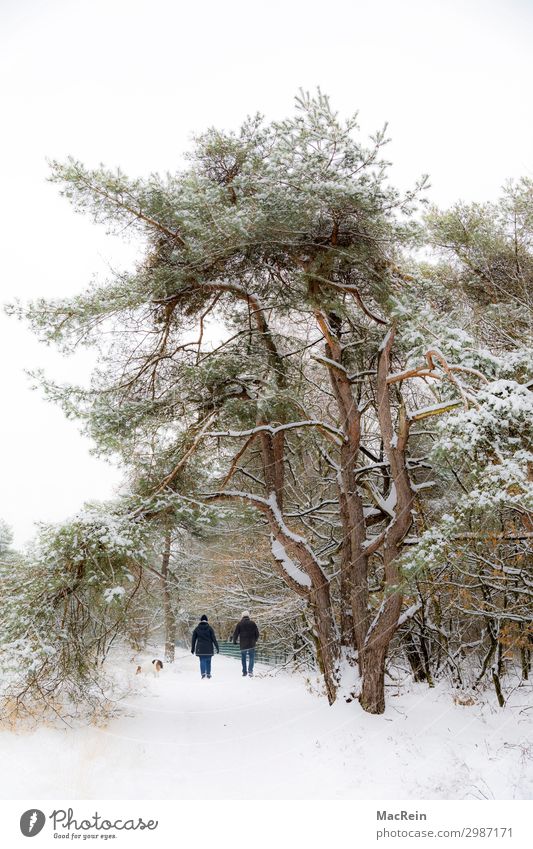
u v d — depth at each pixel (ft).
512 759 22.63
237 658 84.79
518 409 25.44
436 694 37.11
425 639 44.83
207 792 20.49
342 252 33.45
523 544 31.63
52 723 27.84
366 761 24.43
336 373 39.47
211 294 39.14
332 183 30.53
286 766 24.30
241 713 35.53
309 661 57.52
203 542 57.31
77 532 29.89
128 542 29.50
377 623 33.71
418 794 19.99
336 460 52.65
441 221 36.68
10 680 26.22
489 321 35.65
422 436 48.01
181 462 34.83
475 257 36.17
